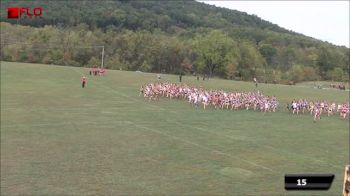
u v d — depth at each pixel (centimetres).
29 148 4100
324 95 10712
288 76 18662
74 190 2981
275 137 5259
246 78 17750
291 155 4366
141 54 18850
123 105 7069
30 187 2997
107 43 19238
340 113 7581
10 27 19450
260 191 3161
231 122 6128
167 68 19012
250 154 4319
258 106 7575
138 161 3847
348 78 19488
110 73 12100
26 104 6712
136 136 4878
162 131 5212
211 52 16800
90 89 8750
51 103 6925
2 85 8625
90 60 17838
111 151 4159
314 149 4725
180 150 4331
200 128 5541
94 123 5509
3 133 4684
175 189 3120
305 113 7581
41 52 17938
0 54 17400
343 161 4238
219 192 3097
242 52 18338
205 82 11531
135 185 3167
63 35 19275
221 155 4212
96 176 3338
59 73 11106
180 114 6531
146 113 6444
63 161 3716
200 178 3428
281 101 8969
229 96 7669
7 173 3294
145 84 9994
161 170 3603
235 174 3588
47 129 5022
